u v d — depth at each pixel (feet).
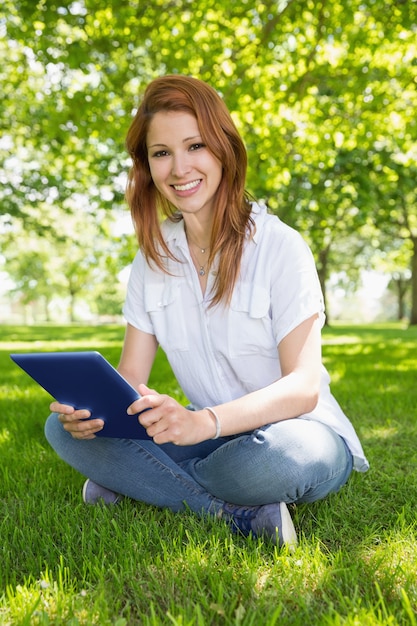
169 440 5.72
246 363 7.07
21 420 12.81
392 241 89.04
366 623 4.45
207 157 6.66
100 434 6.45
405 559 5.72
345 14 22.57
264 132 24.66
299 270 6.75
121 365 7.76
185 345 7.27
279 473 6.17
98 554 5.81
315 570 5.45
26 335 56.44
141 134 6.93
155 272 7.50
